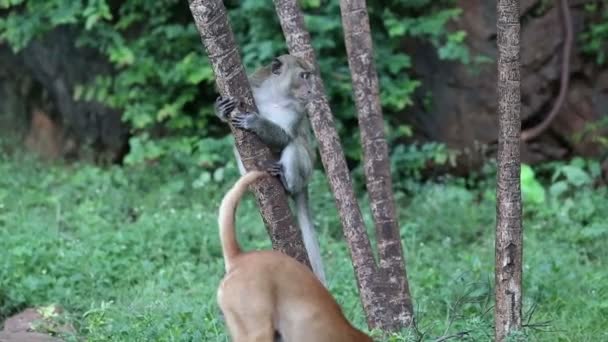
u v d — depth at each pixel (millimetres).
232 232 7574
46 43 18125
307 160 10539
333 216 14859
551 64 16844
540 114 17078
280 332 7336
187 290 11797
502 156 9008
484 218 15000
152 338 9852
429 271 12328
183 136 17141
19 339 10031
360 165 16641
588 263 13070
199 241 13609
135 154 16734
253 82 10625
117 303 11328
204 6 8625
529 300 11023
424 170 17109
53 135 18875
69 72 18109
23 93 19016
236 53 8797
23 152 18656
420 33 16141
